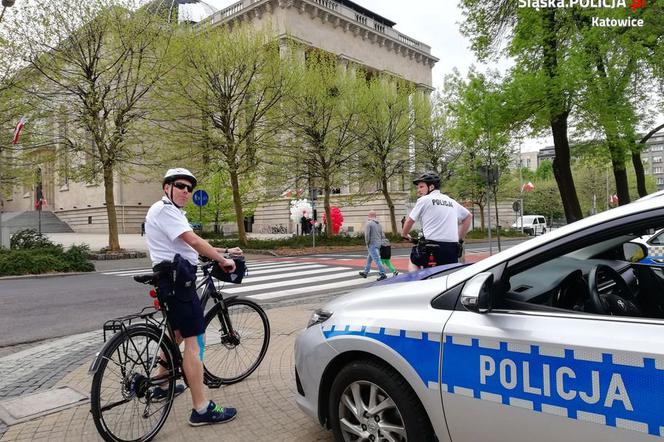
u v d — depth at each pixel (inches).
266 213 1685.5
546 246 92.4
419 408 100.5
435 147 1283.2
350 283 460.4
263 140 883.4
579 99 562.3
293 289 424.5
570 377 80.4
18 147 831.1
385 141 1125.1
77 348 238.4
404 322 103.5
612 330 79.7
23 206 2294.5
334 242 1018.7
